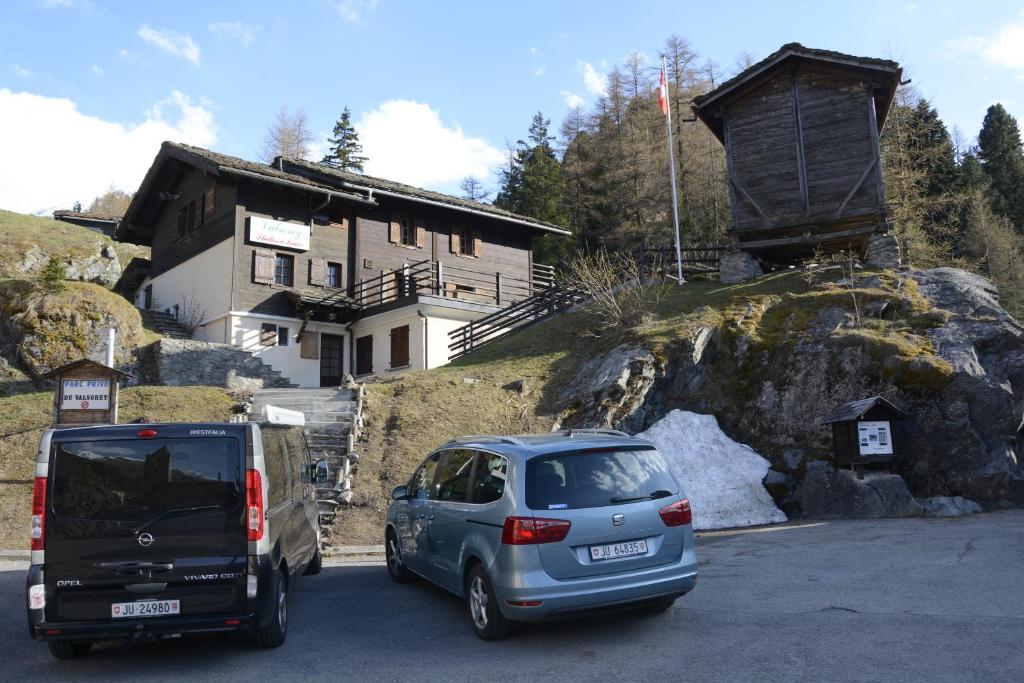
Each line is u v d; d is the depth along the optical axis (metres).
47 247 34.97
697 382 15.65
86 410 12.07
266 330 25.25
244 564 5.38
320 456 13.91
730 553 9.08
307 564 8.05
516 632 5.88
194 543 5.32
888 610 5.83
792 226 20.98
